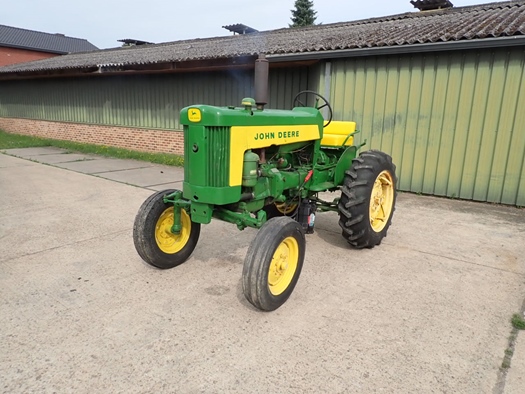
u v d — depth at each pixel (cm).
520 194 580
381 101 664
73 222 478
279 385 209
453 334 258
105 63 1030
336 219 520
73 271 342
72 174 790
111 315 273
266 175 322
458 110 604
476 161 605
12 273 336
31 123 1496
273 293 280
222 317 274
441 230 471
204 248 402
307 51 690
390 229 474
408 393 205
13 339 244
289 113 347
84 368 220
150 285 319
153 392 203
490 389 209
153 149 1109
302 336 253
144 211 323
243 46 941
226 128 278
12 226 461
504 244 425
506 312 286
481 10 900
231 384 210
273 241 269
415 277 342
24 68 1373
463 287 324
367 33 780
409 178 664
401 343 247
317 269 357
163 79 1048
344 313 282
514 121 569
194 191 286
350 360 230
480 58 575
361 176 381
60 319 267
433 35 614
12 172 802
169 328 259
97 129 1249
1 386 205
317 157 398
